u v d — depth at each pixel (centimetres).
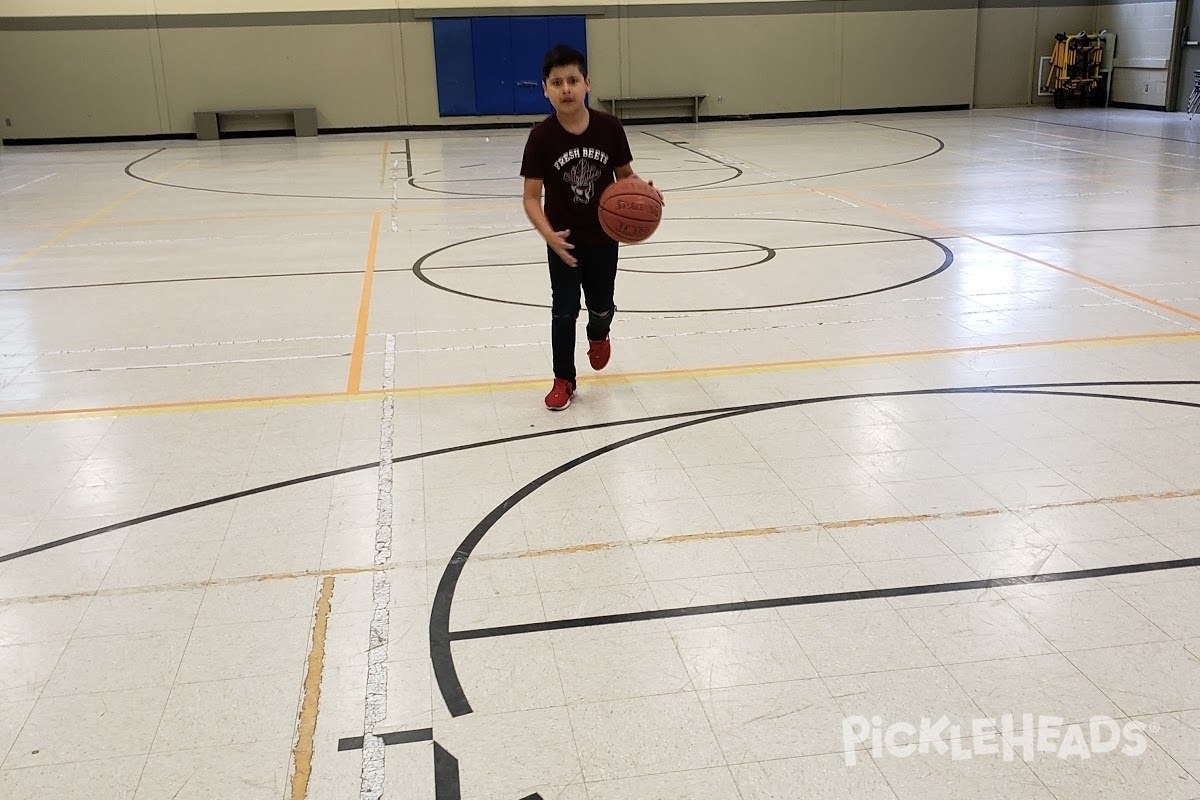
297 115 1914
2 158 1661
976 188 1082
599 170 425
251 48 1898
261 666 266
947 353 516
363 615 288
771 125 1945
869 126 1847
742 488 364
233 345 567
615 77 2011
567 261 420
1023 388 461
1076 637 269
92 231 953
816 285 673
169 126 1911
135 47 1867
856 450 395
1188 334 537
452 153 1588
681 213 986
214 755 233
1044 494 353
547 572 309
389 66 1942
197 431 434
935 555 313
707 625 279
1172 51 1892
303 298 675
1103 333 543
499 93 1980
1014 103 2147
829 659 263
